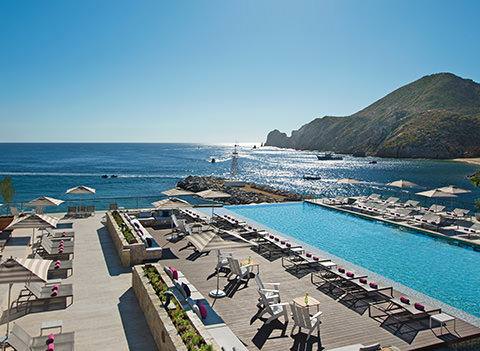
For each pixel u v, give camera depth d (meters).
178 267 14.13
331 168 107.44
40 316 9.88
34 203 20.05
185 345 7.00
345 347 8.20
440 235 20.50
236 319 9.98
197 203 31.75
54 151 198.38
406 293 12.34
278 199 36.53
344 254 18.11
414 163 121.00
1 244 15.87
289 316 10.19
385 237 21.25
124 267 14.00
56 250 15.08
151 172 86.44
